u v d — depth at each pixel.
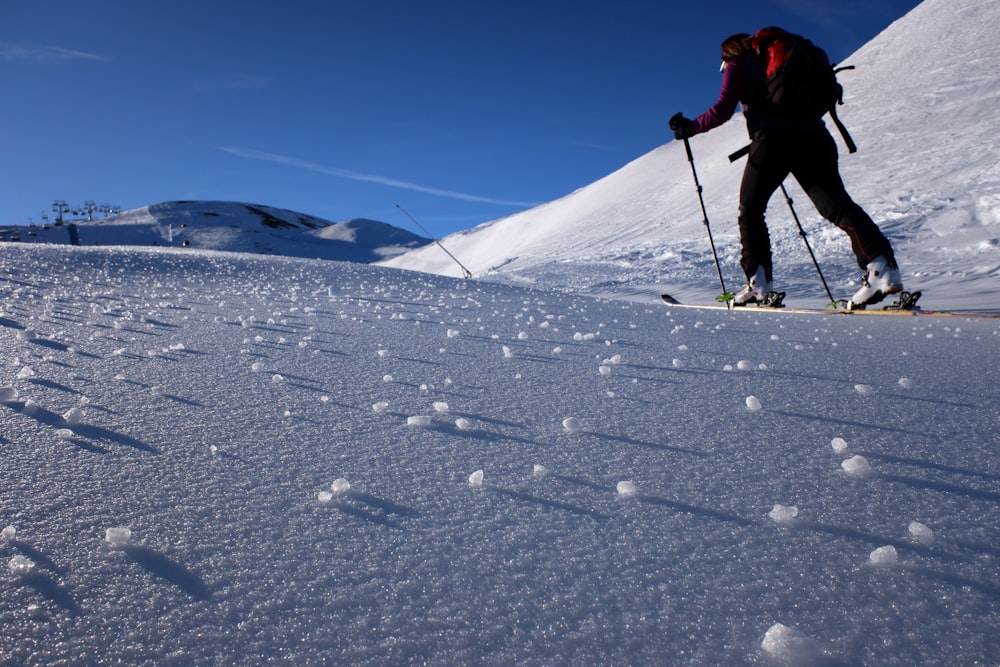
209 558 0.85
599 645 0.67
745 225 5.26
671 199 31.09
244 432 1.45
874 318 4.41
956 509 1.02
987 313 4.42
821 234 15.27
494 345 2.83
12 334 2.75
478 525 0.97
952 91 25.09
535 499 1.08
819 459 1.28
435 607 0.74
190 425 1.49
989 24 28.81
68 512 0.98
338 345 2.71
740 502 1.06
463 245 45.16
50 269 5.98
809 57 4.51
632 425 1.55
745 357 2.60
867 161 22.05
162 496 1.06
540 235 36.38
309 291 5.27
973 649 0.66
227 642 0.67
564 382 2.06
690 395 1.88
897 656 0.65
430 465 1.25
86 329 2.98
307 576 0.81
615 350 2.75
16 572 0.79
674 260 16.25
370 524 0.97
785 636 0.65
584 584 0.80
